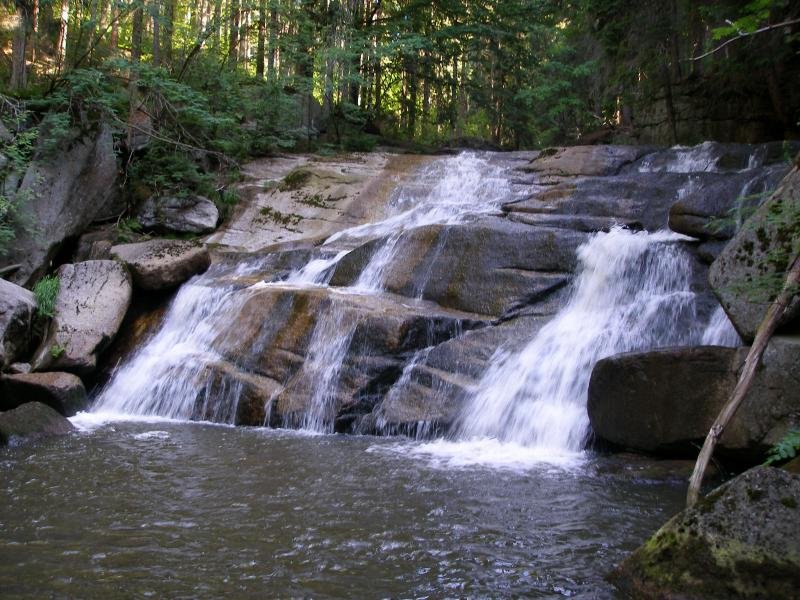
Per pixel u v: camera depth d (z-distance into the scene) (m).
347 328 10.25
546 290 10.60
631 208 12.35
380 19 25.41
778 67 16.81
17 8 16.91
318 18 21.20
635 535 5.71
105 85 15.72
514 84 27.66
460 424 9.13
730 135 18.70
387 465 7.73
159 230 15.58
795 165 7.41
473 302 10.88
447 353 9.89
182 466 7.61
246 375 10.51
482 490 6.86
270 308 11.30
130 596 4.59
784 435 6.61
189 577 4.89
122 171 16.03
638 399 7.80
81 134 14.86
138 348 12.20
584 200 12.85
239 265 13.93
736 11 15.48
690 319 9.09
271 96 19.16
